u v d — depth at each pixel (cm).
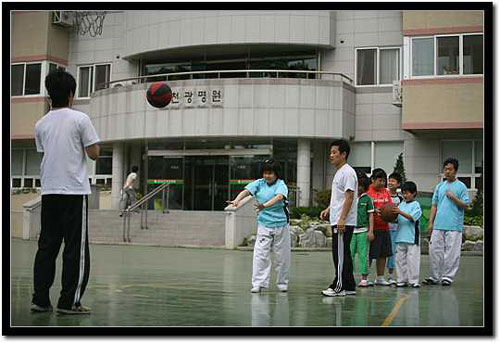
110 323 499
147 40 2325
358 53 2219
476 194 1878
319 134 2058
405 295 736
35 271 545
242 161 2188
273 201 730
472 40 1939
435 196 913
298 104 2050
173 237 1781
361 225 838
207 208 2227
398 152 2166
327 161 2214
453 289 820
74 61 2628
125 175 2445
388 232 870
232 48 2250
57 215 546
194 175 2258
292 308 605
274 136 2053
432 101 1962
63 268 537
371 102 2186
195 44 2211
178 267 1077
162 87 1567
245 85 2059
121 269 1018
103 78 2578
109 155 2558
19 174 2694
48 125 547
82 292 543
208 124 2081
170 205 2278
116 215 1983
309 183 2108
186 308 591
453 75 1950
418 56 1991
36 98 2542
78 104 2600
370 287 841
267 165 756
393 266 913
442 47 1969
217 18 2189
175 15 2250
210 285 806
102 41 2581
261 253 741
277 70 2055
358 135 2195
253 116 2053
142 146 2480
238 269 1053
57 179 536
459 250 888
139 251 1486
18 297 641
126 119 2220
